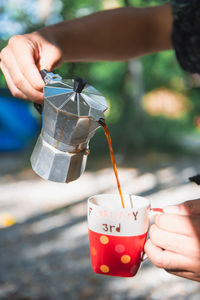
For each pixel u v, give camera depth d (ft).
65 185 17.26
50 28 3.87
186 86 29.60
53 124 2.85
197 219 2.72
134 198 3.36
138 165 21.93
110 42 4.24
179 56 3.34
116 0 18.61
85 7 18.49
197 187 16.49
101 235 3.10
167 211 3.04
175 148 26.27
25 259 9.50
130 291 8.08
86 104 2.80
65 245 10.43
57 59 3.39
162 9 4.41
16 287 8.14
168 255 2.75
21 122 23.99
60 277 8.65
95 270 3.25
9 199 14.93
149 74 27.91
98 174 19.66
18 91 3.28
